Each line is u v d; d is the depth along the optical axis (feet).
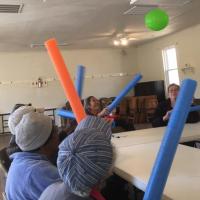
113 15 19.16
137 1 15.44
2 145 25.02
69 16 18.58
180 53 28.86
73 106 2.77
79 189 2.41
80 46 31.53
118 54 35.55
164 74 31.68
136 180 4.68
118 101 4.90
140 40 31.27
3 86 31.50
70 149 2.41
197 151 6.48
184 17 22.30
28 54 32.32
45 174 4.28
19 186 4.40
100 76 34.83
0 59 31.30
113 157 2.52
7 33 21.99
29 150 4.88
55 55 2.72
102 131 2.67
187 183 4.19
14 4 15.29
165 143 2.01
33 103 32.48
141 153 6.69
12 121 6.57
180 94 2.02
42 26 20.71
